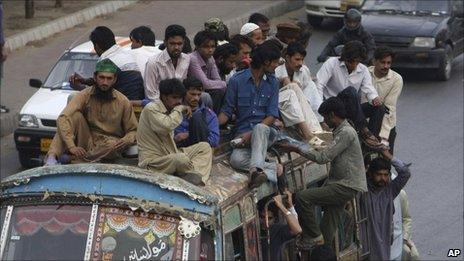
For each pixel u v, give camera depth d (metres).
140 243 14.23
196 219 14.28
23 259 14.32
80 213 14.38
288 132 19.55
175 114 15.93
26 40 40.81
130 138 16.89
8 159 30.19
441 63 38.97
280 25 23.17
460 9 40.81
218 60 20.67
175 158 15.74
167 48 19.33
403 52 38.91
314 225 18.41
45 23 42.66
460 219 26.83
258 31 22.55
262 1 48.81
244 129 18.67
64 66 30.12
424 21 39.72
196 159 16.47
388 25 39.44
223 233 14.83
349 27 29.41
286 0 48.59
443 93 37.81
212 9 47.00
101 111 17.02
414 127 33.91
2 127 32.53
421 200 28.03
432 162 30.80
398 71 40.31
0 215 14.58
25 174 14.66
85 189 14.39
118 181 14.41
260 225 17.19
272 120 18.72
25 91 35.69
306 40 23.41
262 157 17.06
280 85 20.08
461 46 40.78
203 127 17.30
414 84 38.88
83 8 45.44
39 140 28.14
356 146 18.67
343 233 19.42
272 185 17.36
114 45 19.47
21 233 14.41
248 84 18.64
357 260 19.95
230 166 17.25
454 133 33.47
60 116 16.83
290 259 18.09
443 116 35.16
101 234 14.28
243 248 16.20
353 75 22.67
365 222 20.34
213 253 14.40
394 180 20.88
